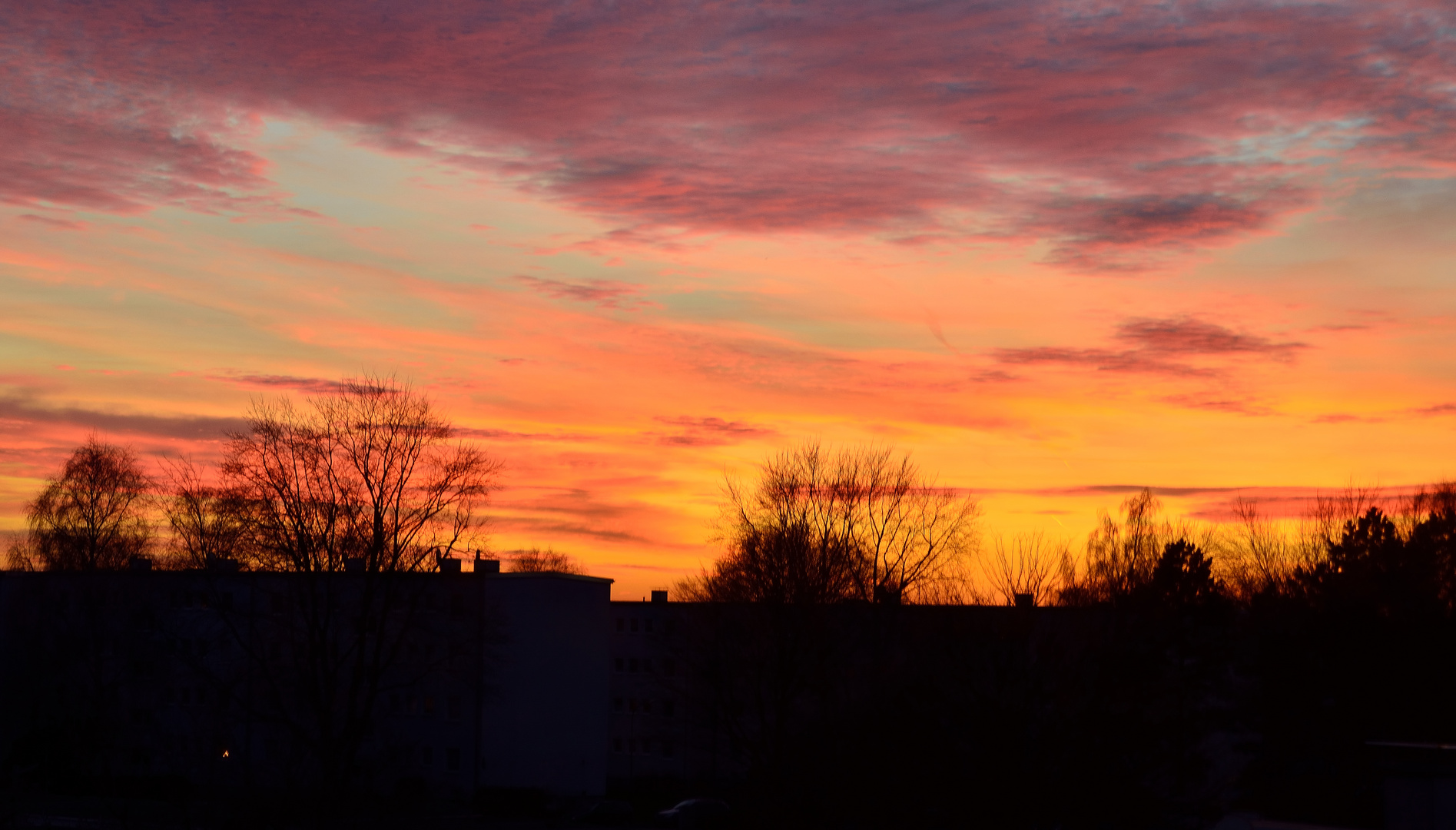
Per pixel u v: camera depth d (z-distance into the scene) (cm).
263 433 4653
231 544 4597
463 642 5347
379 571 4791
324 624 4616
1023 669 2188
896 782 2308
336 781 4381
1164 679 2191
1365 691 4128
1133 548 6419
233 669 5869
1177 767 2189
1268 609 4688
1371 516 5659
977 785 2155
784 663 5047
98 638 6384
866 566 5728
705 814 6381
